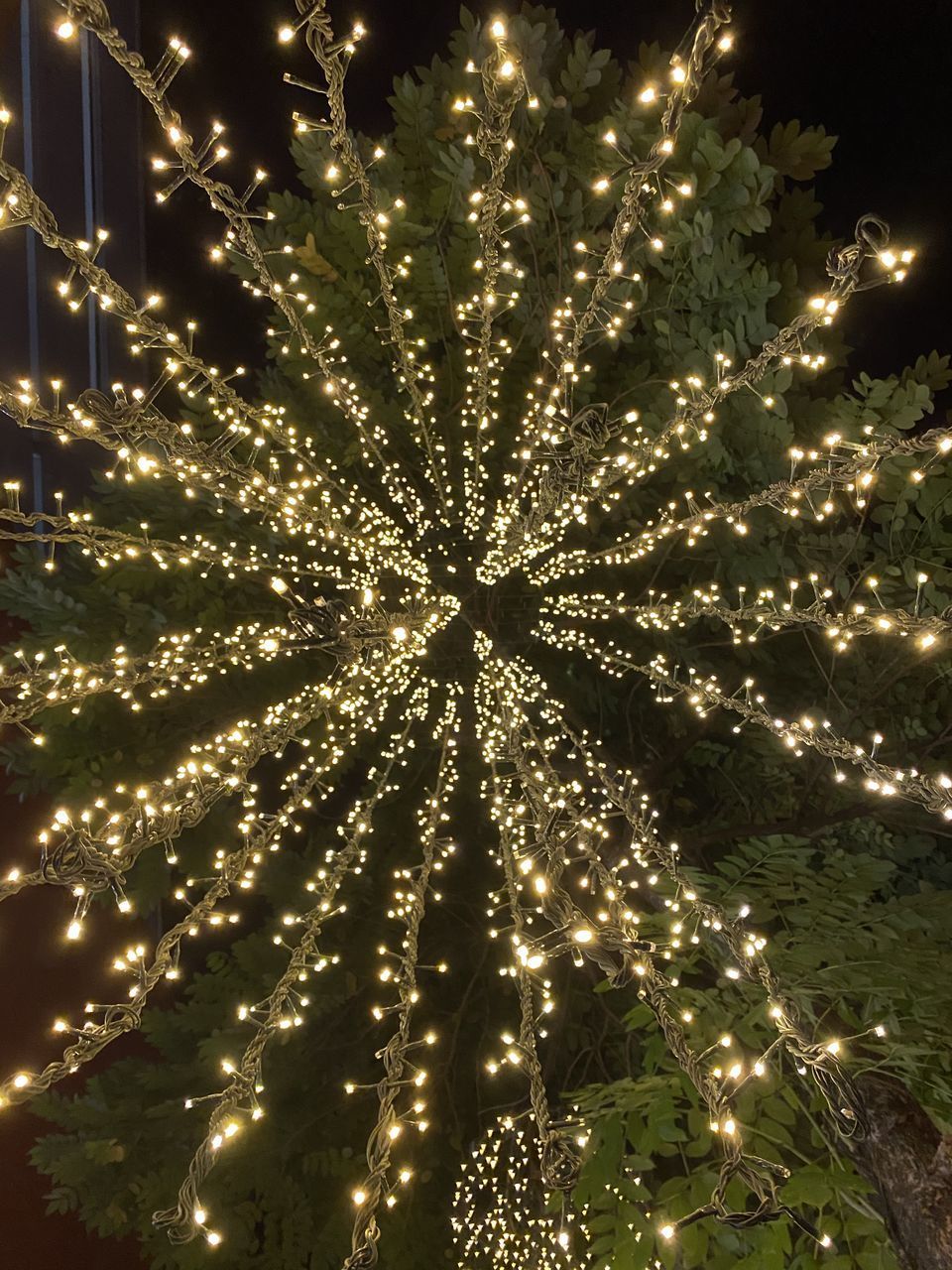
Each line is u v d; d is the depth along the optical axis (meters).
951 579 3.85
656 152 1.85
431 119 4.02
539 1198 4.16
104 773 4.10
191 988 4.17
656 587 4.39
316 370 4.05
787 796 4.63
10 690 3.96
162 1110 3.92
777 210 4.08
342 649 2.81
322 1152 4.09
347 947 4.38
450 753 4.34
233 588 4.36
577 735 4.55
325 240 4.02
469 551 4.47
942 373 3.84
